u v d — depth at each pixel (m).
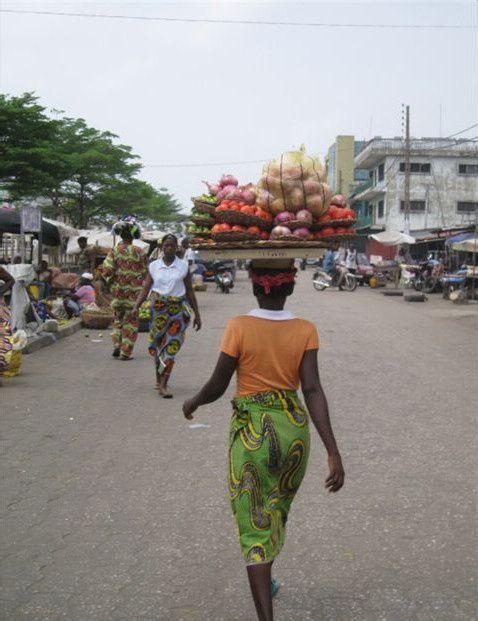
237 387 3.11
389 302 23.56
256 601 2.82
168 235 7.90
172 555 3.96
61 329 13.45
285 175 3.15
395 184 50.59
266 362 3.01
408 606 3.39
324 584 3.62
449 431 6.57
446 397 8.09
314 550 4.02
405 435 6.43
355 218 3.27
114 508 4.66
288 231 3.11
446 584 3.60
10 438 6.34
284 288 3.12
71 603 3.45
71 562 3.88
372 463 5.60
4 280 8.80
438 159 50.81
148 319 13.98
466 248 24.36
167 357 7.91
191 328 14.89
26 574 3.75
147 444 6.13
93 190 43.81
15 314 11.79
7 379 9.08
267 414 2.97
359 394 8.26
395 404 7.72
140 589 3.58
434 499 4.79
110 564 3.85
